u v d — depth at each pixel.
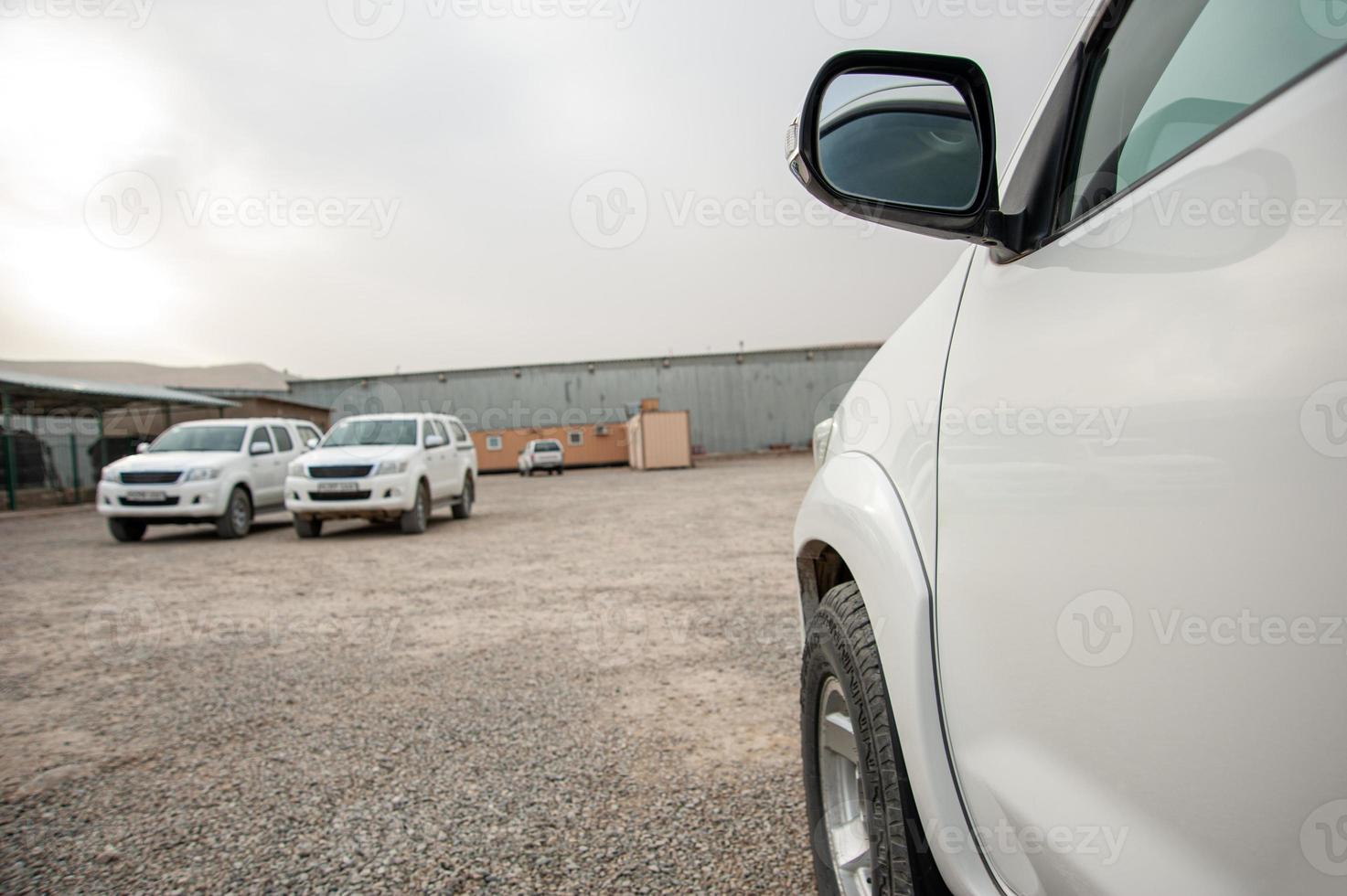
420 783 2.72
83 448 24.02
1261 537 0.63
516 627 5.03
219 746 3.12
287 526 13.27
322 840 2.34
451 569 7.59
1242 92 0.77
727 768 2.75
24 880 2.17
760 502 14.48
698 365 44.12
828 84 1.14
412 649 4.55
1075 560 0.86
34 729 3.36
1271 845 0.61
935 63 1.14
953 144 1.22
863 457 1.62
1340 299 0.57
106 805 2.61
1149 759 0.74
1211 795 0.67
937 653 1.20
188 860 2.25
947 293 1.40
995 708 1.03
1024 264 1.10
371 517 10.63
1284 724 0.60
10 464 18.77
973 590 1.10
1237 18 0.80
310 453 10.88
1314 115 0.62
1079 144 1.05
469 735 3.15
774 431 44.44
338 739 3.16
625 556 8.09
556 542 9.48
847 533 1.52
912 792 1.23
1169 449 0.73
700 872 2.10
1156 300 0.78
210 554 9.28
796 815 2.39
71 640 5.00
